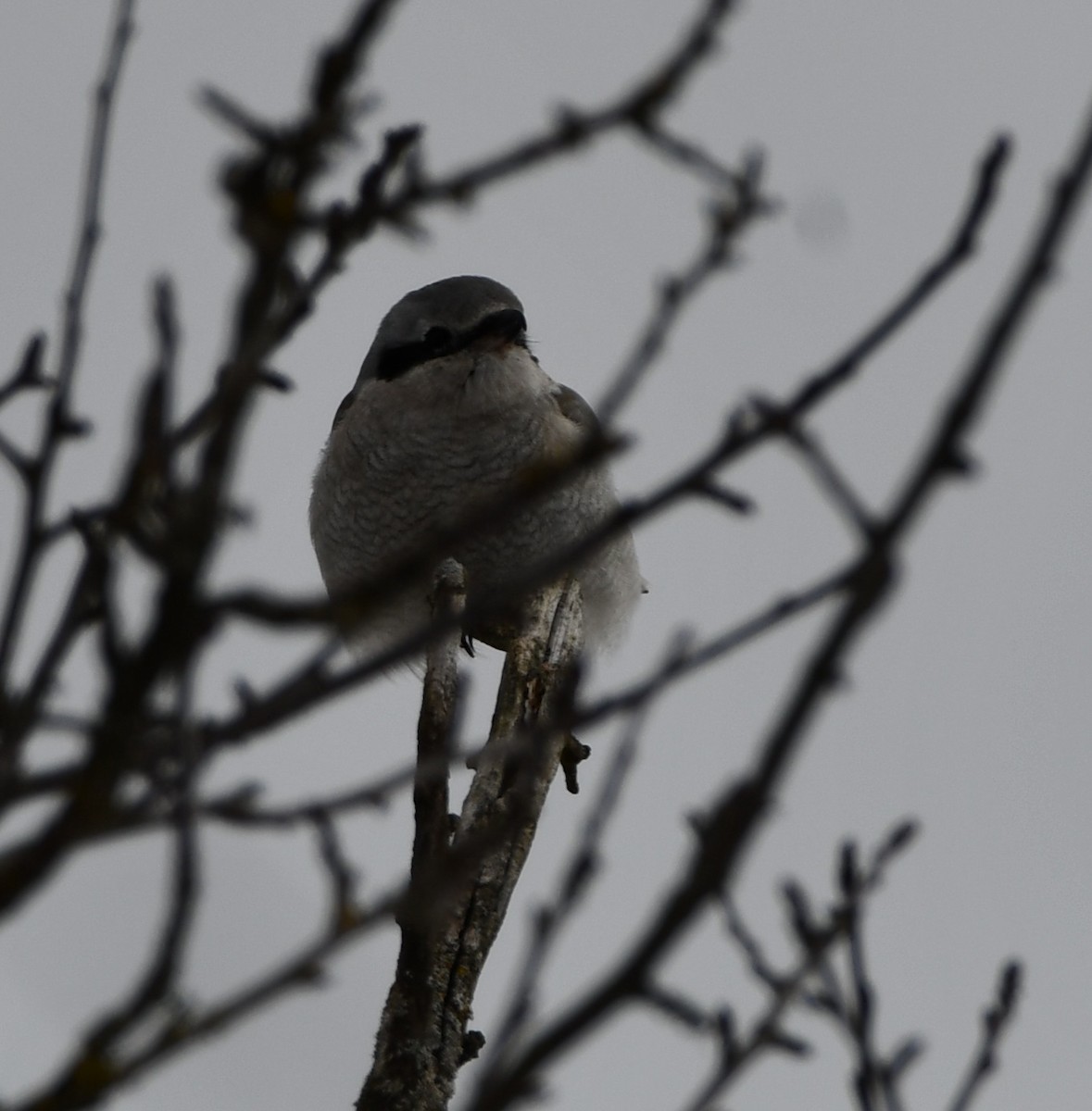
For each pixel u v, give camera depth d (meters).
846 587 3.13
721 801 3.09
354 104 3.32
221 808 3.49
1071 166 3.14
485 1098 3.08
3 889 3.11
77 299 4.21
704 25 3.62
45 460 3.95
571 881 3.79
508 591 3.44
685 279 3.62
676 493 3.32
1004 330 3.13
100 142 4.48
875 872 5.09
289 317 3.67
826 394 3.32
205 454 3.12
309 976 3.36
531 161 3.67
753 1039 4.02
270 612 3.22
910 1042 5.27
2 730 3.66
